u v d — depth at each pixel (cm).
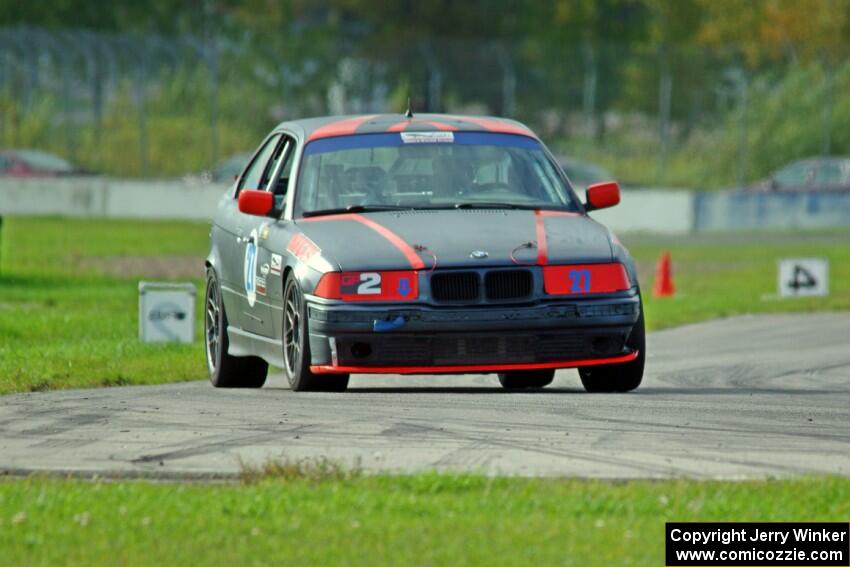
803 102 18950
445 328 3712
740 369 5134
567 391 4191
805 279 8688
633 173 18212
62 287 8975
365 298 3728
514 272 3756
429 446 3019
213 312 4691
